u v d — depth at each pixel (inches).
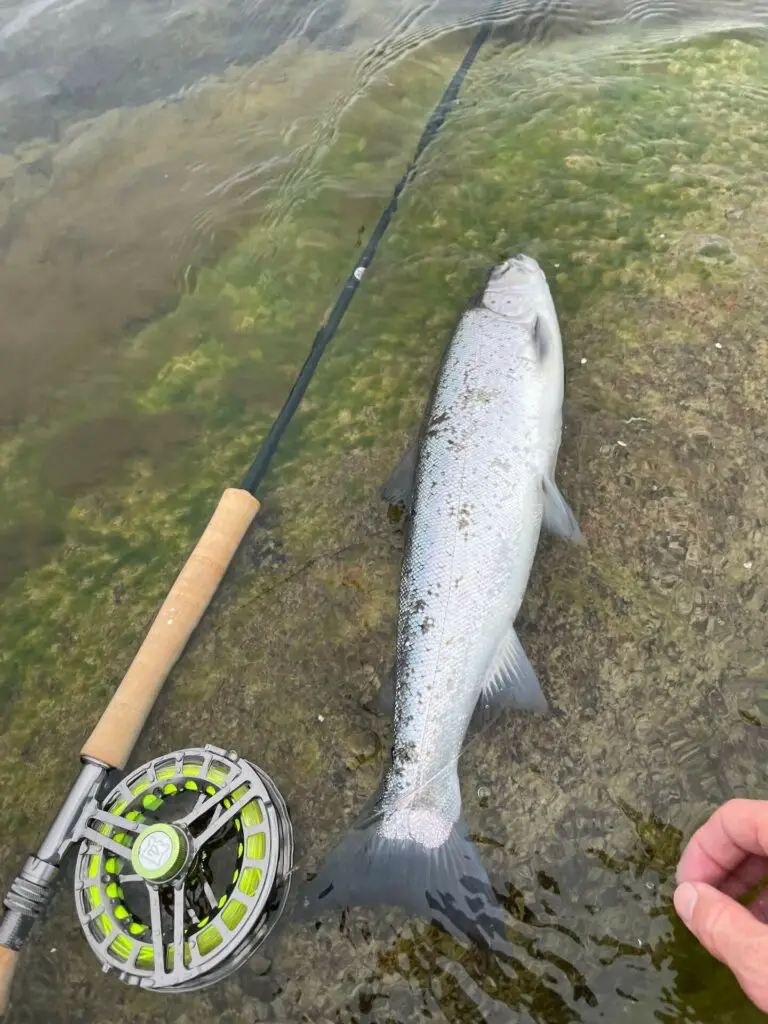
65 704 22.6
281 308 27.7
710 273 24.9
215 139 32.7
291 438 24.8
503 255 26.4
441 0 34.9
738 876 17.3
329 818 20.1
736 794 18.8
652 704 19.9
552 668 20.5
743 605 20.5
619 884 18.5
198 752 19.1
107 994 19.2
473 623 20.2
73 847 19.4
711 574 20.9
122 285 29.3
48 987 19.4
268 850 18.0
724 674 19.9
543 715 20.1
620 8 33.0
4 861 20.9
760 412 22.6
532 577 21.4
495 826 19.4
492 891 18.7
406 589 20.8
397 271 26.9
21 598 24.1
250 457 25.2
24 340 28.5
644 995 17.7
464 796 19.7
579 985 17.9
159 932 17.4
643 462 22.3
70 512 25.2
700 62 30.1
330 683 21.5
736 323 23.9
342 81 33.2
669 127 28.2
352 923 18.9
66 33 38.4
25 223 31.4
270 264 28.6
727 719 19.5
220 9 37.9
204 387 26.6
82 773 19.3
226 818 18.2
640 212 26.5
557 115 29.2
